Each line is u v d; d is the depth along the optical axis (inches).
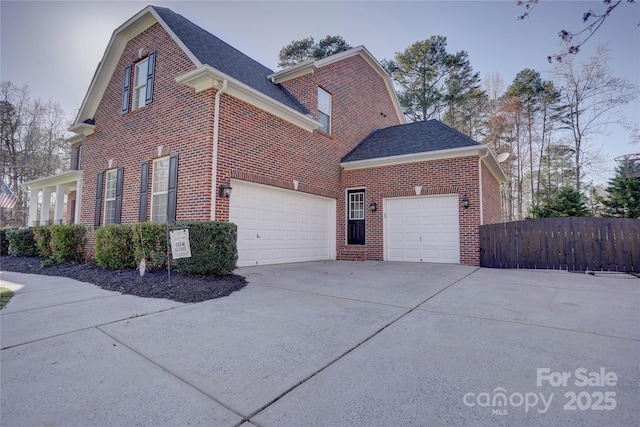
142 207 354.3
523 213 1047.6
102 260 298.5
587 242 333.4
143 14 368.5
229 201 314.3
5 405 86.7
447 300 206.2
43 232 394.6
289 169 395.2
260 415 82.3
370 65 613.0
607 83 830.5
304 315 171.6
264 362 113.7
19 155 1087.6
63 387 96.7
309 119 406.0
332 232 482.3
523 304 195.6
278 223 387.2
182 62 332.5
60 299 206.7
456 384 97.7
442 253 415.8
